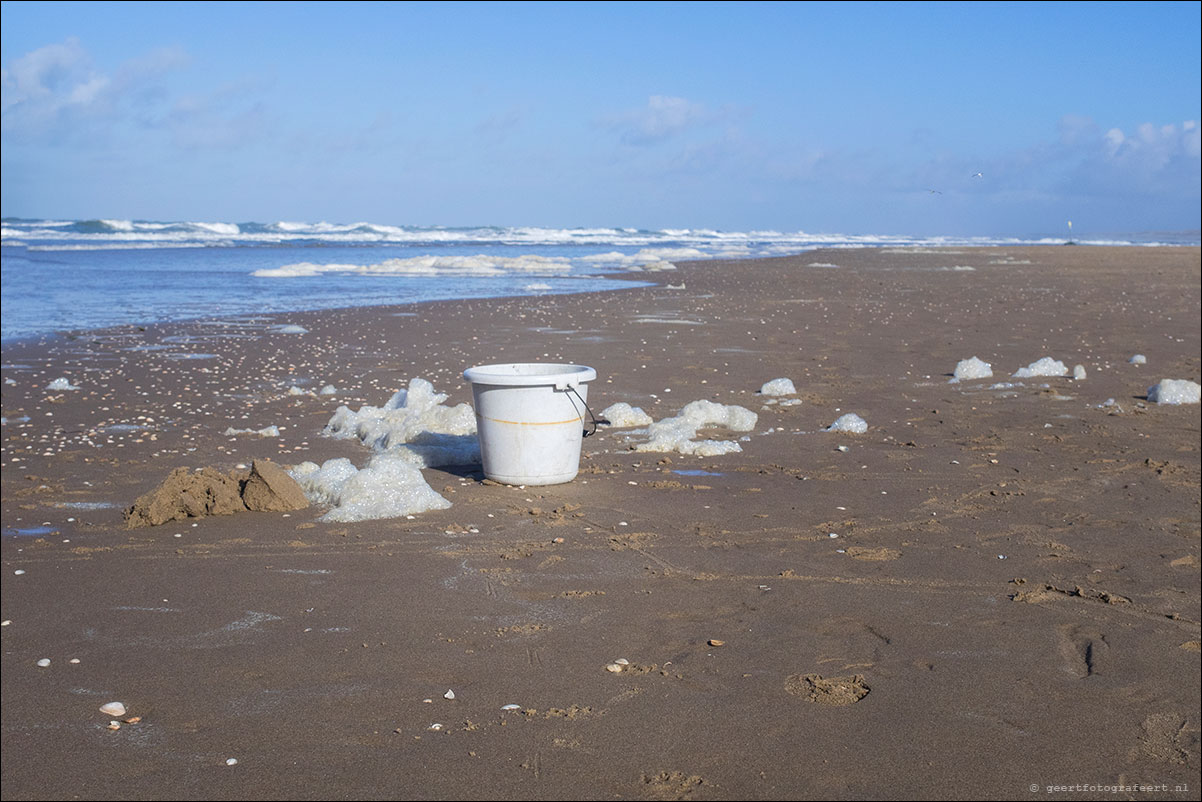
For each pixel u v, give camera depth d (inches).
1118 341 716.0
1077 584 237.3
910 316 885.8
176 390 518.0
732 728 161.5
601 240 3912.4
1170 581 240.8
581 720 163.6
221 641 199.9
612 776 145.9
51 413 455.8
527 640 198.5
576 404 321.1
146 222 3481.8
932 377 555.2
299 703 171.2
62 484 331.6
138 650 196.1
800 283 1327.5
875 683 180.7
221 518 288.7
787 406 466.9
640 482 327.9
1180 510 301.9
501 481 321.4
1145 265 1759.4
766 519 286.0
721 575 238.7
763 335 740.7
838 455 370.0
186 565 247.4
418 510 290.2
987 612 218.1
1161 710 173.0
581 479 331.3
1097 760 155.0
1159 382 489.7
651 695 173.5
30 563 250.7
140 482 335.3
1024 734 162.7
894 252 2450.8
